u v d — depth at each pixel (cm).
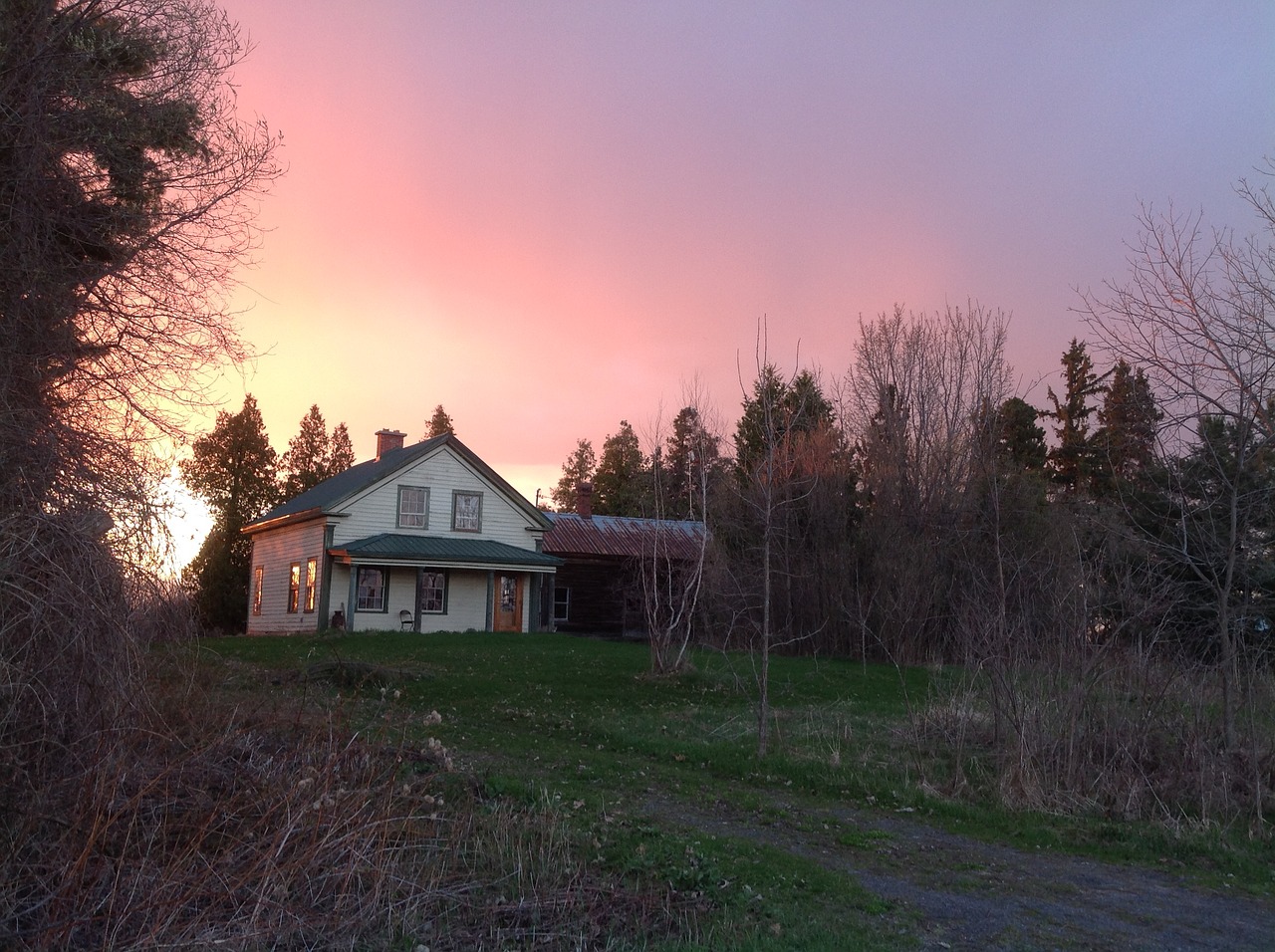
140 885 512
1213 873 848
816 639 3034
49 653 572
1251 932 689
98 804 502
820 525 3100
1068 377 4003
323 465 6012
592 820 848
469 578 3450
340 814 612
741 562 3112
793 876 740
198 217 804
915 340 3294
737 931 603
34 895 506
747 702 1805
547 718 1531
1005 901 734
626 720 1540
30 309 689
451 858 662
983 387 3225
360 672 1806
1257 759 1038
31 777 550
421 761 955
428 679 1881
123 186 779
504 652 2503
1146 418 1181
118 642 611
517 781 959
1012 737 1101
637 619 3844
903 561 2852
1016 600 1220
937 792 1080
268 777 639
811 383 3250
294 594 3494
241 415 4934
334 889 580
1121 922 698
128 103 779
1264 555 1159
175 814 600
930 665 2414
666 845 775
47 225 721
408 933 555
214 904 521
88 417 698
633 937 582
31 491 608
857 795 1081
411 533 3394
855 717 1639
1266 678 1132
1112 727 1092
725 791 1059
